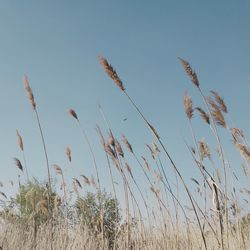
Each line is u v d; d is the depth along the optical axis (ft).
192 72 15.17
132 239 25.14
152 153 22.94
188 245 21.27
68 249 28.89
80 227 30.89
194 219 22.02
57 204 30.19
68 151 30.55
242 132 16.71
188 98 15.72
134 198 24.06
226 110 16.35
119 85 15.26
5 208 36.14
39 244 29.84
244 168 17.15
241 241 17.17
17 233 34.30
